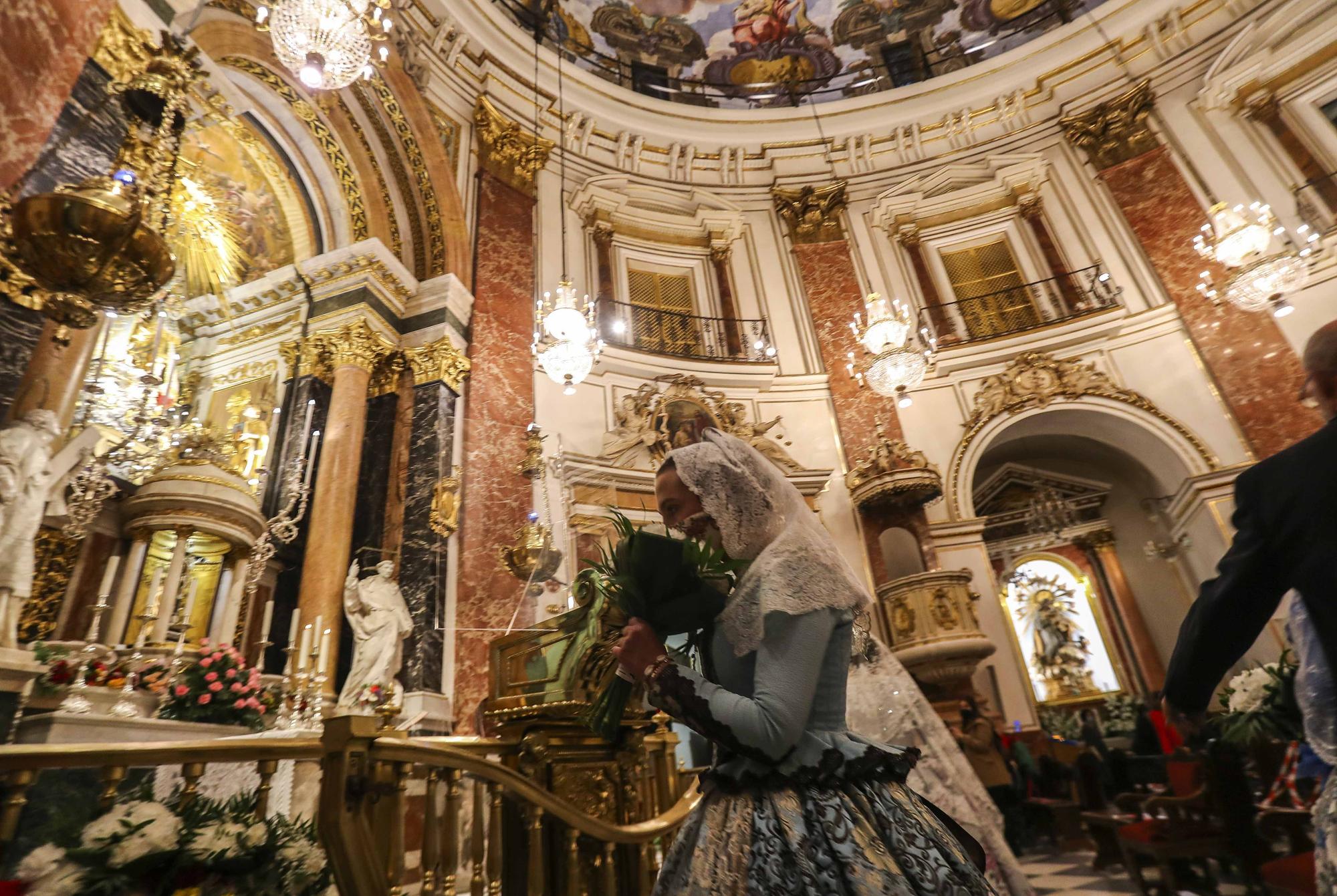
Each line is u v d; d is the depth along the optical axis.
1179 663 1.45
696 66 14.72
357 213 9.64
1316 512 1.24
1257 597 1.34
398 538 8.22
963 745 6.75
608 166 13.16
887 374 9.49
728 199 13.69
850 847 1.15
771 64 14.74
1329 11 11.08
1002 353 11.42
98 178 4.30
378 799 2.26
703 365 11.39
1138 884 5.02
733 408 10.97
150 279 4.38
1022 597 14.15
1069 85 13.09
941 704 8.38
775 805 1.23
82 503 5.61
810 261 12.91
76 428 6.98
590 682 2.90
